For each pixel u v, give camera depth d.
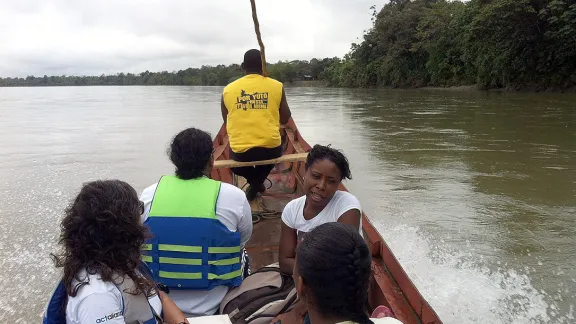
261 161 4.21
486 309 4.11
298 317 2.02
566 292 4.37
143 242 1.67
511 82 28.23
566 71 25.02
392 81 41.34
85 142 13.08
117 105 29.86
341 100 28.67
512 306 4.15
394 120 16.98
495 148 10.89
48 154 11.26
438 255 5.15
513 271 4.79
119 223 1.54
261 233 4.09
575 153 10.11
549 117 15.94
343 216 2.49
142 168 9.74
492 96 25.66
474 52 30.64
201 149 2.45
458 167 9.11
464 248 5.33
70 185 8.42
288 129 7.21
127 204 1.58
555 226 5.93
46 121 19.11
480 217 6.29
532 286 4.49
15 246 5.66
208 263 2.37
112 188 1.59
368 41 44.22
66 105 30.72
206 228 2.32
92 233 1.52
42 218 6.65
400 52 39.28
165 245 2.34
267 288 2.52
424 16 37.59
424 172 8.75
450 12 35.34
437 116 17.69
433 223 6.09
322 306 1.36
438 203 6.89
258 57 4.27
